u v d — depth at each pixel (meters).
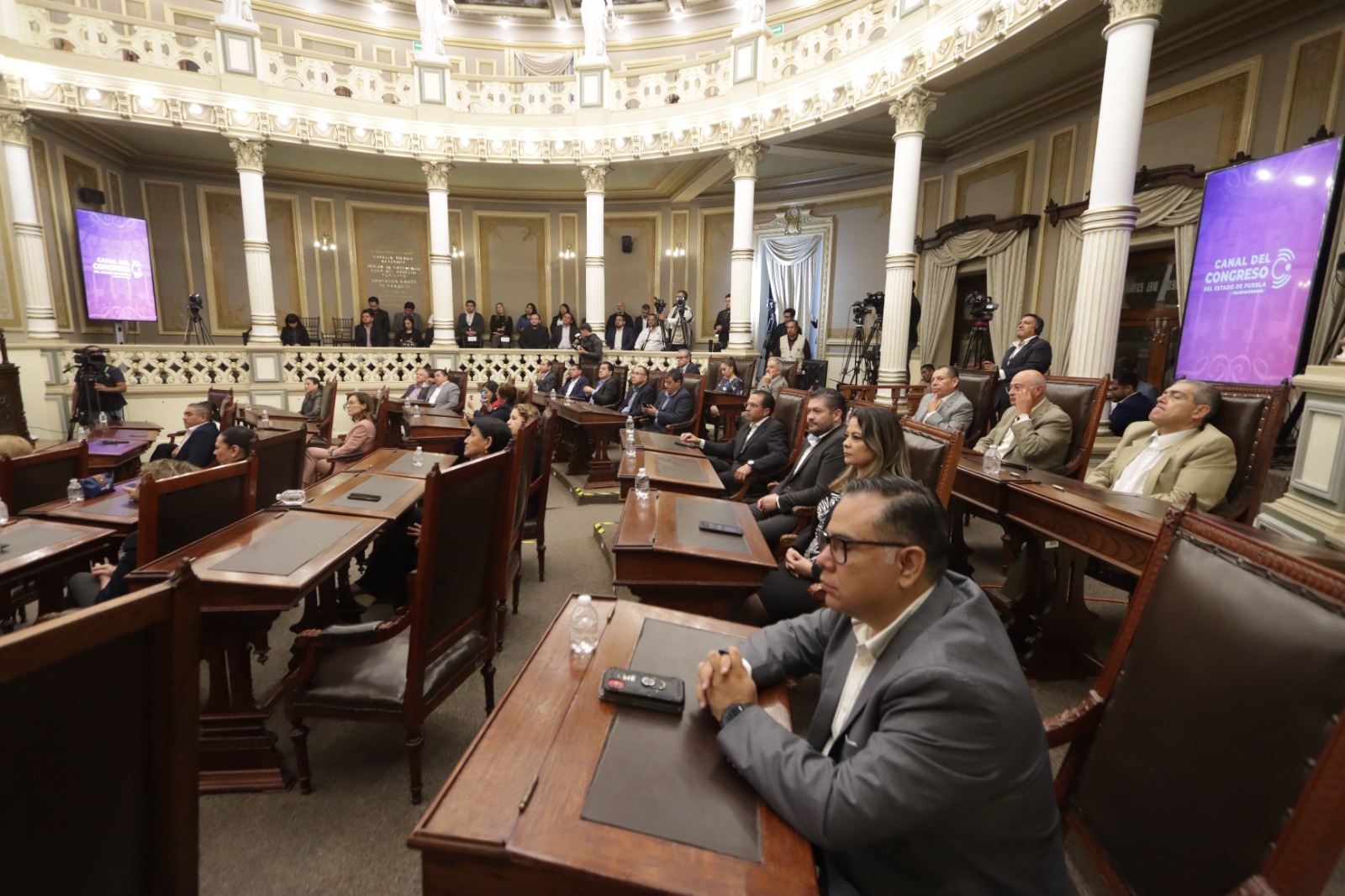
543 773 1.05
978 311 6.78
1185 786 0.96
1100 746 1.17
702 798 1.02
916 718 0.96
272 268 11.67
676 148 9.34
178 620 0.89
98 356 7.54
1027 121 7.93
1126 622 1.23
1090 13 5.57
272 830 1.83
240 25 8.72
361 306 12.36
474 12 12.51
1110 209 4.55
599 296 10.32
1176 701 1.02
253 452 3.01
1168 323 6.37
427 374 8.62
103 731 0.83
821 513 2.52
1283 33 5.34
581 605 1.59
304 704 1.87
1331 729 0.78
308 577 1.93
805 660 1.40
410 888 1.64
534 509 3.70
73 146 9.34
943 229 9.19
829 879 1.08
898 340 7.25
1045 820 1.01
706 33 12.20
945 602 1.11
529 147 9.88
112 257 9.56
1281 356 4.00
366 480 3.38
